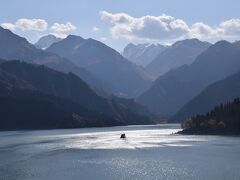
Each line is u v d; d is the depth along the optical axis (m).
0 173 141.25
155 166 153.50
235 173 137.00
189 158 173.38
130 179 130.62
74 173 140.25
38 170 146.75
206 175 134.50
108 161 167.88
